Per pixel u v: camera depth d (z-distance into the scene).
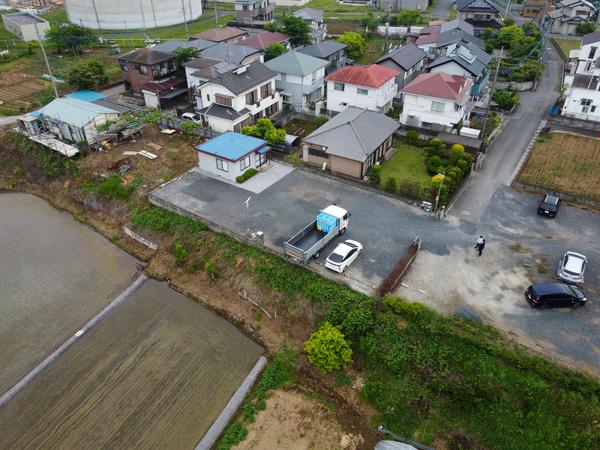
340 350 23.31
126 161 40.69
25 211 38.47
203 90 46.00
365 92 46.50
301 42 69.88
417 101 44.56
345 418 22.22
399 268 27.97
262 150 39.34
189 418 22.22
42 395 23.27
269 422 22.06
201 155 38.72
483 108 51.06
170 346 25.89
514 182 36.91
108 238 34.75
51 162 41.75
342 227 30.88
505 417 20.88
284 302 27.00
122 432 21.59
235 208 34.34
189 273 30.53
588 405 20.39
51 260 32.62
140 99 55.31
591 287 26.80
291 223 32.56
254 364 24.88
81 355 25.39
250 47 58.34
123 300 29.09
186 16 95.88
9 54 68.62
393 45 74.00
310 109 51.91
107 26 88.38
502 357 22.33
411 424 21.55
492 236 31.19
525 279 27.52
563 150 42.16
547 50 72.31
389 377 22.95
